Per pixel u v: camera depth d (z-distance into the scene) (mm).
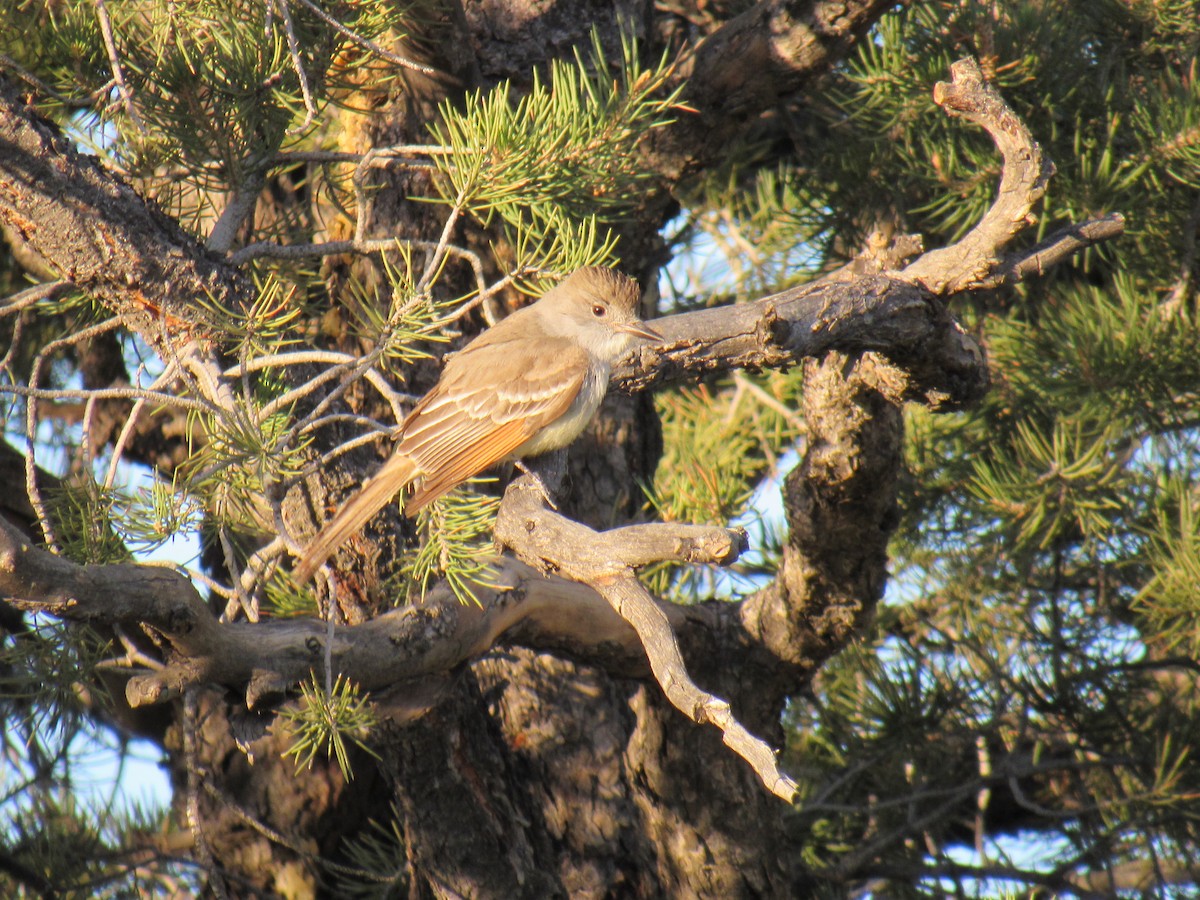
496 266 10711
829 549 9000
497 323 9625
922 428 11875
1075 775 12836
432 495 7793
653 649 5297
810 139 13484
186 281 7355
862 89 10836
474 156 7395
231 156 7723
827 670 13047
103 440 12789
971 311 12055
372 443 9312
